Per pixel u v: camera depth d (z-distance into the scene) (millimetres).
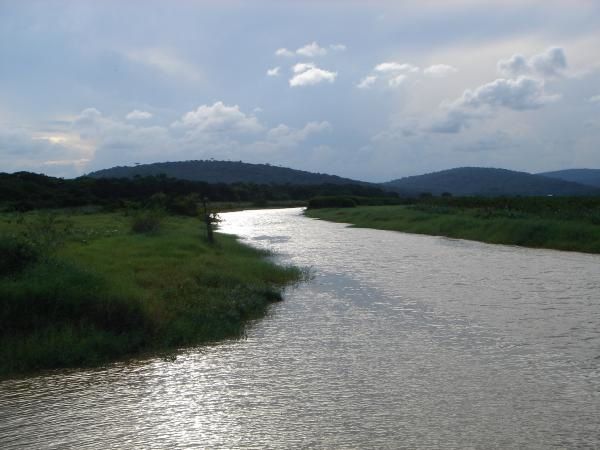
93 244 21641
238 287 16547
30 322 11297
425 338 12508
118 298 11914
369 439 7625
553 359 10969
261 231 47125
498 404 8773
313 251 30734
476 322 13961
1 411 8570
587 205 39938
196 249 23078
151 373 10211
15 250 13062
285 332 13094
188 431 7918
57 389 9430
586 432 7805
